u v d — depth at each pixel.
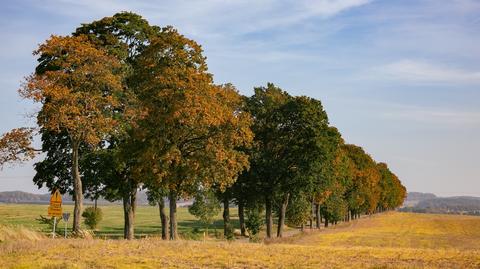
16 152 38.00
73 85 39.69
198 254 26.52
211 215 67.31
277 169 59.50
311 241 60.34
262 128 61.69
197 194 45.97
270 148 62.34
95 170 43.19
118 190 44.69
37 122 38.34
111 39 44.75
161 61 39.97
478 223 120.00
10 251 25.69
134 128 40.19
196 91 38.97
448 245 61.53
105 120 39.62
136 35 46.72
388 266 23.17
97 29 46.41
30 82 36.84
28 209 142.75
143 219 112.50
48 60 42.75
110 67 41.03
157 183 40.12
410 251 32.34
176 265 22.36
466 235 82.81
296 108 60.31
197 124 38.94
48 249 26.55
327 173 62.56
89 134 39.12
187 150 41.00
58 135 44.16
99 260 23.02
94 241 30.77
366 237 71.25
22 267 20.39
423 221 127.88
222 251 28.33
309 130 59.53
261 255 27.03
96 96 39.62
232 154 41.72
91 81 39.78
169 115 37.94
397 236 76.69
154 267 21.61
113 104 40.47
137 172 40.56
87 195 45.22
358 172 110.25
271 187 61.19
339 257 27.48
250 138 42.19
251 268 22.06
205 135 40.84
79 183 41.00
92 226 67.44
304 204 74.56
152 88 39.31
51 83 37.78
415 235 80.50
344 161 85.56
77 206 40.75
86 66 38.72
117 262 22.61
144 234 66.00
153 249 28.02
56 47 39.16
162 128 38.69
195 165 39.56
